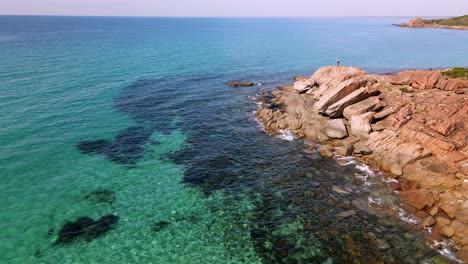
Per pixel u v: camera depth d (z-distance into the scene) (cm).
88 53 9850
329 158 3606
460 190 2778
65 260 2170
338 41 15400
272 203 2823
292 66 8881
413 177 3092
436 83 5166
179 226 2536
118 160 3509
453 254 2212
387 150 3491
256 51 11706
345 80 5112
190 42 14562
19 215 2559
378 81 5331
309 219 2606
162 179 3178
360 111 4238
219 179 3206
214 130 4388
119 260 2191
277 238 2411
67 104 5031
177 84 6650
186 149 3828
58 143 3775
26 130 4016
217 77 7406
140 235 2428
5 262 2123
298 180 3183
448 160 3144
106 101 5331
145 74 7412
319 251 2273
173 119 4738
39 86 5781
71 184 3014
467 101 3984
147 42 14050
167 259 2211
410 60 9788
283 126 4412
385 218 2598
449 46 12762
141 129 4338
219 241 2386
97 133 4119
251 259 2222
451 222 2480
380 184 3089
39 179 3052
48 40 13175
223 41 15325
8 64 7362
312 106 5088
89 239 2366
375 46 13175
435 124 3628
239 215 2669
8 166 3216
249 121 4712
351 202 2812
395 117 3947
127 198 2861
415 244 2314
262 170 3384
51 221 2523
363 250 2269
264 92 6134
